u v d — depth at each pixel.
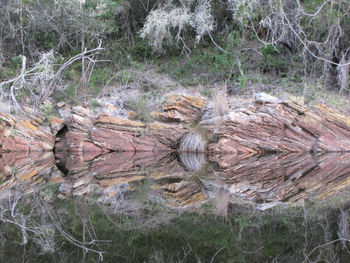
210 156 10.84
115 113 10.96
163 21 12.02
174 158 10.76
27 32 12.43
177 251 5.07
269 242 5.41
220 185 8.01
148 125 11.05
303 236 5.62
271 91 11.24
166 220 6.07
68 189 7.68
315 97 11.08
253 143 10.86
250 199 7.04
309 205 6.71
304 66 11.96
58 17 12.31
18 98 11.05
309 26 11.26
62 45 12.69
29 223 6.03
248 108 10.88
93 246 5.27
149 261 4.83
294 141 10.89
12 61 12.28
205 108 11.15
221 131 10.84
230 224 5.91
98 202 6.88
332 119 10.84
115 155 10.80
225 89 10.98
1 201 6.93
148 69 12.55
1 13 12.27
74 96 11.27
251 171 9.14
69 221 6.11
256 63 12.29
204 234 5.61
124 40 13.59
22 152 10.63
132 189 7.68
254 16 11.34
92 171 9.22
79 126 10.82
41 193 7.39
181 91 11.44
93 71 12.40
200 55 12.62
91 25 12.23
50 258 4.91
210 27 11.98
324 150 10.87
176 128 11.07
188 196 7.23
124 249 5.15
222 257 4.95
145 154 11.00
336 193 7.37
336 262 4.95
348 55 11.67
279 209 6.52
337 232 5.77
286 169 9.29
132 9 13.56
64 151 10.95
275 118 10.75
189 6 12.56
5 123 10.53
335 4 11.32
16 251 5.14
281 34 11.60
